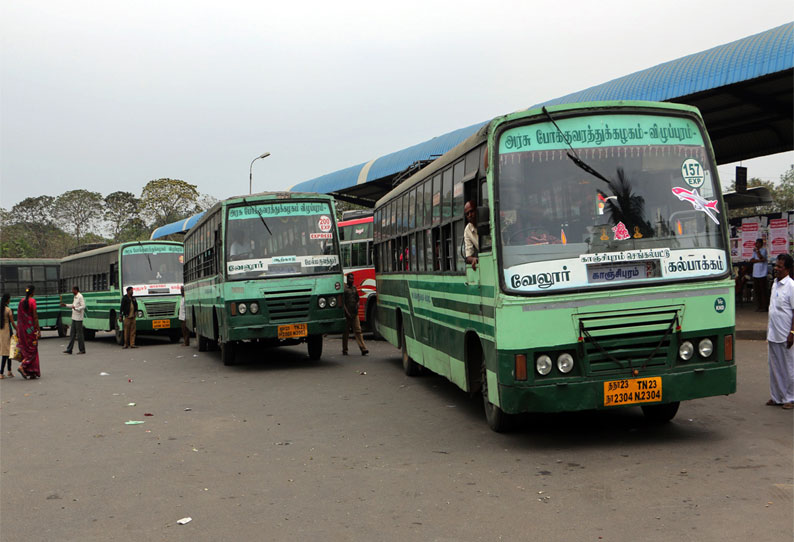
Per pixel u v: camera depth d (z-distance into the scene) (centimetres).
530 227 671
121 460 738
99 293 2702
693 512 488
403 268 1224
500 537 463
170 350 2153
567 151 684
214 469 682
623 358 656
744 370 1090
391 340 1358
